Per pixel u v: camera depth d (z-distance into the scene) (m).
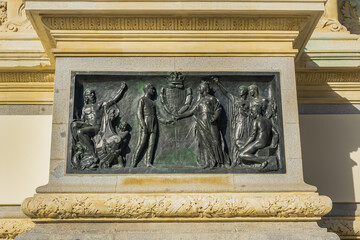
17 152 9.70
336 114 10.12
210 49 8.17
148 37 8.20
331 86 10.34
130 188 7.57
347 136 9.98
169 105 8.10
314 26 8.51
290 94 8.12
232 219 7.54
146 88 8.11
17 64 9.88
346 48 10.39
